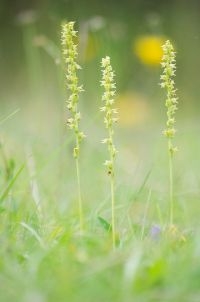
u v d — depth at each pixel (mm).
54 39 13195
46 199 7445
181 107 15727
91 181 9102
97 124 12633
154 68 15055
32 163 7660
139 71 15289
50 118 13164
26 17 11719
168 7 17531
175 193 8133
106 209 7016
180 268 4340
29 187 7055
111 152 5410
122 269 4383
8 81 17625
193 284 4160
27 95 16250
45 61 15375
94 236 5129
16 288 4152
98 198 8102
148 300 4020
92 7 16531
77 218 6438
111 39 12953
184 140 12180
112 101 5383
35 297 3943
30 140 9531
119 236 5617
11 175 6730
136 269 4262
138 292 4082
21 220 5938
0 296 4074
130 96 14836
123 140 12375
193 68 16922
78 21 12031
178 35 17219
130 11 17062
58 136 11250
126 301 3969
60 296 3953
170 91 5562
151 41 13695
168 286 4160
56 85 14453
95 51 12609
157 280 4207
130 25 16828
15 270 4461
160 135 12398
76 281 4141
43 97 13992
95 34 11820
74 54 5418
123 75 14984
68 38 5395
